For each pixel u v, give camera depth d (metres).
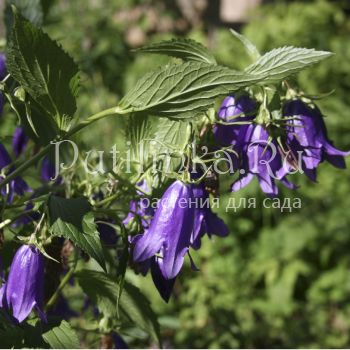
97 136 1.36
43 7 0.55
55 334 0.46
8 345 0.45
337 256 1.62
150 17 2.10
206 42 1.94
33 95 0.43
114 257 0.56
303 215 1.60
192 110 0.41
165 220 0.42
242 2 2.76
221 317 1.14
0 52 0.50
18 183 0.51
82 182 0.50
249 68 0.43
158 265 0.43
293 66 0.42
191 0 2.26
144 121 0.48
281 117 0.46
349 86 1.75
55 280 0.47
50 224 0.42
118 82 1.78
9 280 0.43
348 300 1.54
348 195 1.61
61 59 0.42
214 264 1.44
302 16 1.81
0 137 0.51
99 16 1.85
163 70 0.41
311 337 1.40
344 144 1.62
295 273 1.52
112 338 0.59
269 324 1.39
